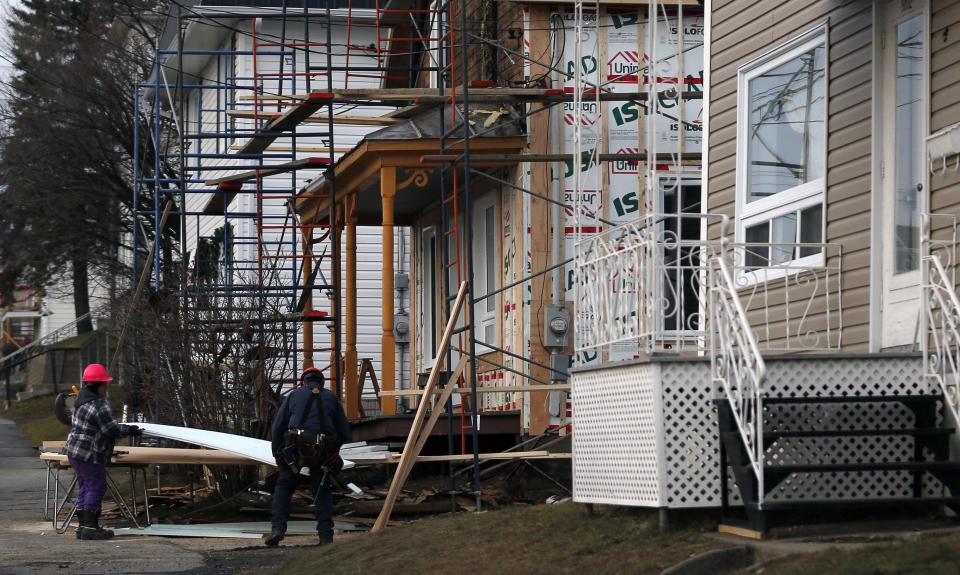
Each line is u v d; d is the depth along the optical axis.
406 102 18.08
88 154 36.12
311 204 20.95
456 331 15.29
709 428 8.82
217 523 14.52
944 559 6.61
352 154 17.36
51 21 37.59
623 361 9.27
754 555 7.71
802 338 10.56
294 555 11.27
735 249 11.29
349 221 18.89
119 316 18.97
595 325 10.21
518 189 15.38
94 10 36.91
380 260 29.09
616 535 8.82
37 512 16.06
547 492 15.39
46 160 36.28
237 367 16.27
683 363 8.84
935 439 8.55
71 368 41.81
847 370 8.74
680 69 10.67
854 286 9.99
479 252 18.59
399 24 21.58
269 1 29.06
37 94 36.69
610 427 9.58
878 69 9.80
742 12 11.73
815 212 10.60
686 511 9.00
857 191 10.03
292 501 15.31
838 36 10.35
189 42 30.64
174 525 14.27
